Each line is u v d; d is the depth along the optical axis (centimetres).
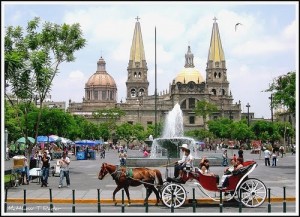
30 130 6519
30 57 4112
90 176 4519
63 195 2886
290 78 5325
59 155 8275
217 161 5969
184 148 2489
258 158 8638
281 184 3506
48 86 4238
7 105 7606
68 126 6781
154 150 6194
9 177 3688
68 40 4578
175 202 2392
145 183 2441
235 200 2433
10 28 4338
